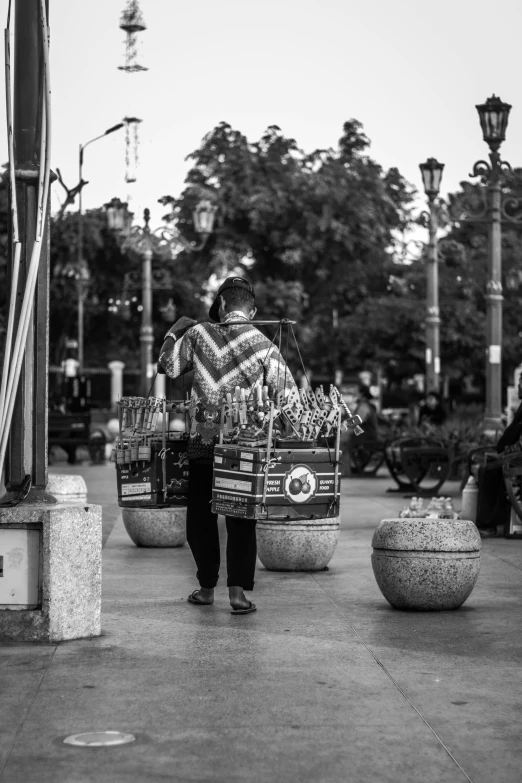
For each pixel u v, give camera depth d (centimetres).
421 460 2091
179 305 6350
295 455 819
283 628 810
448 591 873
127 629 802
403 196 6544
